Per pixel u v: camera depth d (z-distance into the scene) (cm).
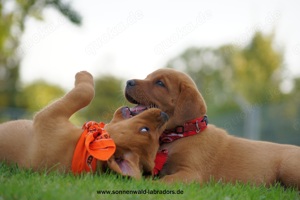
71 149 546
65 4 1323
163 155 641
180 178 615
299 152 673
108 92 2817
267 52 2819
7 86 2542
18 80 2559
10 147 575
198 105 678
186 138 668
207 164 663
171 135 670
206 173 659
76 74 621
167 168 658
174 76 698
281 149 687
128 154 536
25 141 573
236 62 2889
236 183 616
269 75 2833
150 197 476
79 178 512
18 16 1543
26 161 558
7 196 421
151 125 558
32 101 2628
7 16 1547
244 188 586
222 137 691
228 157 672
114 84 2836
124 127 551
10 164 571
